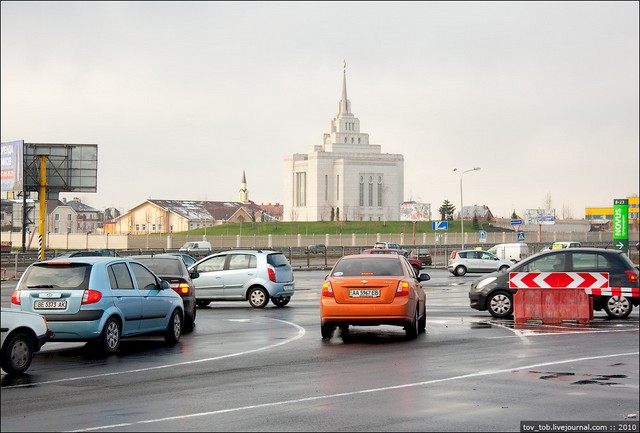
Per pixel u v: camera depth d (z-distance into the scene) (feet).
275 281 89.97
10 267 200.64
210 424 30.73
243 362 47.62
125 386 39.47
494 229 550.36
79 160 187.11
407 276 59.77
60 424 30.78
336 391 37.65
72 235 320.70
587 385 39.11
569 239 408.87
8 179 185.06
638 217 375.45
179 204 577.43
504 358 48.60
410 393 37.09
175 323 58.13
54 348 55.36
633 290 74.64
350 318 57.93
